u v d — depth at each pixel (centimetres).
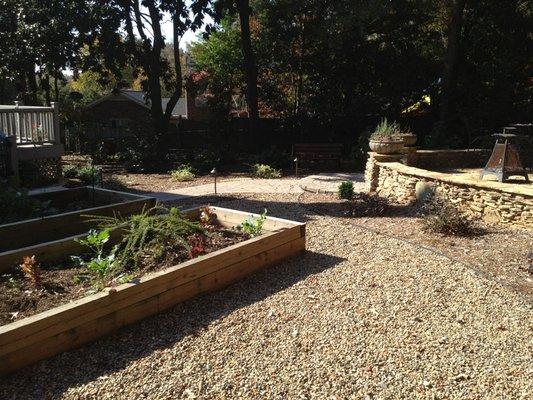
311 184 1039
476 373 310
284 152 1489
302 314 391
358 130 1647
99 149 1619
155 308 382
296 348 339
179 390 289
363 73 1627
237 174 1290
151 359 322
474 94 1562
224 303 412
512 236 589
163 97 3575
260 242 481
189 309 397
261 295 429
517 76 1516
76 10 1536
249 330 364
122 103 2341
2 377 293
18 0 1747
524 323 377
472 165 1088
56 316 316
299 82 1714
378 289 442
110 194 720
